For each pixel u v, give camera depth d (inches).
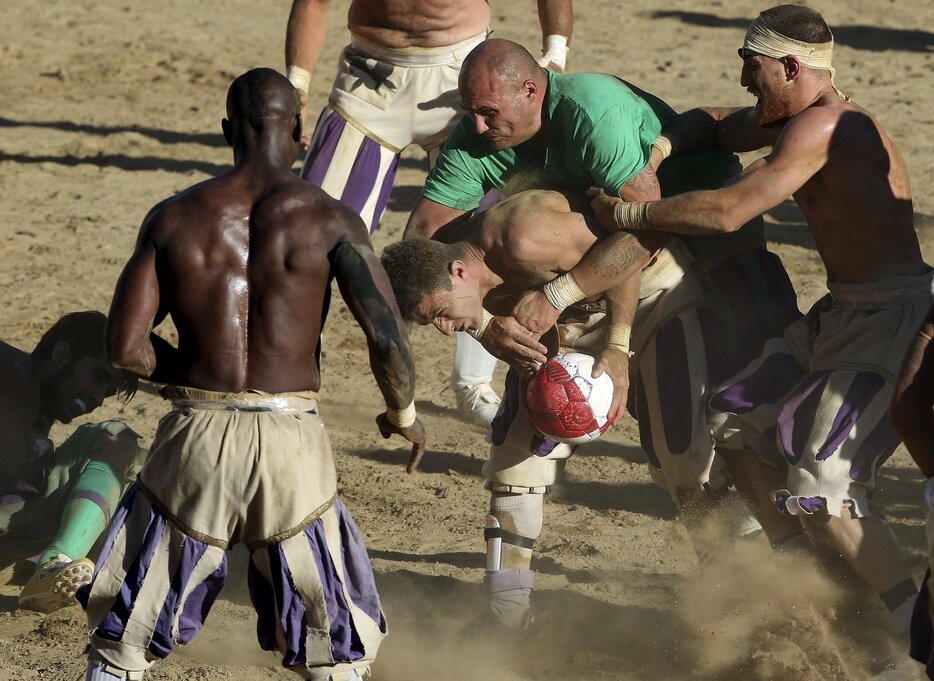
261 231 566.9
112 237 1689.2
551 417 702.5
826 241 692.7
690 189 769.6
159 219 568.1
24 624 746.2
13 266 1557.6
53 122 2300.7
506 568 743.1
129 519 576.1
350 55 1070.4
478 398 1123.9
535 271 708.0
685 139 754.2
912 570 821.9
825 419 667.4
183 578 562.9
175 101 2472.9
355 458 1045.2
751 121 743.7
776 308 743.7
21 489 772.0
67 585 715.4
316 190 582.9
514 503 741.3
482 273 709.3
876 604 716.7
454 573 835.4
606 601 791.7
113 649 567.2
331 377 1243.2
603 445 1088.2
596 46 2942.9
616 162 704.4
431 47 1048.2
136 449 805.2
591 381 703.7
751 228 757.9
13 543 792.3
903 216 684.7
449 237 733.9
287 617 568.1
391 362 562.6
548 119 722.8
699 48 2942.9
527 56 721.6
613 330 715.4
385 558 857.5
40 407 787.4
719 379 729.0
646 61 2800.2
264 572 578.6
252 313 565.9
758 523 775.1
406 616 770.8
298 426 568.1
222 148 2166.6
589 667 708.7
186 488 561.3
